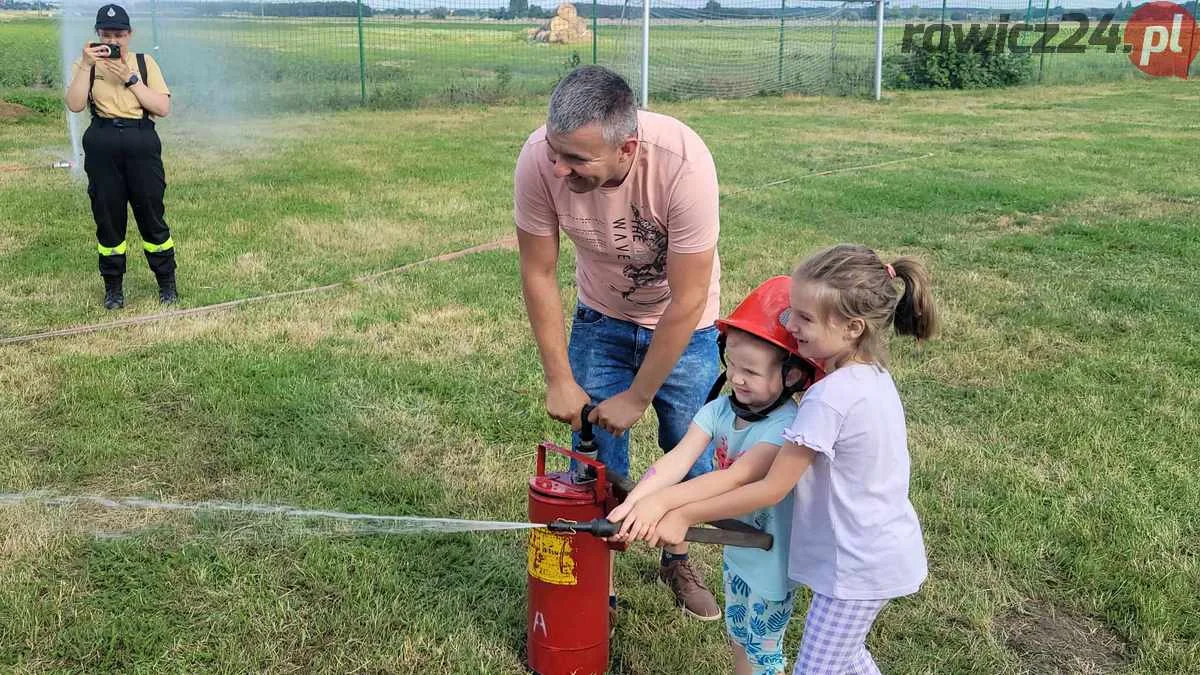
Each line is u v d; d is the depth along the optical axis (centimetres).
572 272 720
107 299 609
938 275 732
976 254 801
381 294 652
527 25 2508
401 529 372
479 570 349
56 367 508
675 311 275
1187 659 306
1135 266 765
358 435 446
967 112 1903
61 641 302
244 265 712
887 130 1622
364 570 344
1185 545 367
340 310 616
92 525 367
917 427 469
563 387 294
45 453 422
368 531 370
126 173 590
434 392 498
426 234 827
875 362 244
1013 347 579
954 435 459
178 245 760
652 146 261
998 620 329
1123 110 1931
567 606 278
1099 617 331
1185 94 2248
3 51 2211
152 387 486
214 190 978
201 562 344
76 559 346
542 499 273
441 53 2384
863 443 237
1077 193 1059
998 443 452
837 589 242
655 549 367
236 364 517
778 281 257
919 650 311
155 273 622
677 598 336
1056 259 787
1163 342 586
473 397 493
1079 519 382
